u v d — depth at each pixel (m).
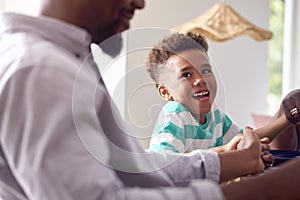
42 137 0.57
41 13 0.72
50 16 0.71
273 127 1.19
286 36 4.10
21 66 0.60
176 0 3.54
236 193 0.68
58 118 0.57
